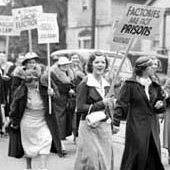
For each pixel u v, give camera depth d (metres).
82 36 32.16
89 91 6.80
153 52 26.69
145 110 6.84
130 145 6.87
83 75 10.41
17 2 35.47
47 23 9.25
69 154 9.81
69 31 33.28
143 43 28.20
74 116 10.32
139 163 6.79
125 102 6.80
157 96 6.99
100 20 30.91
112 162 6.98
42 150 7.53
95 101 6.79
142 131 6.79
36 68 7.57
